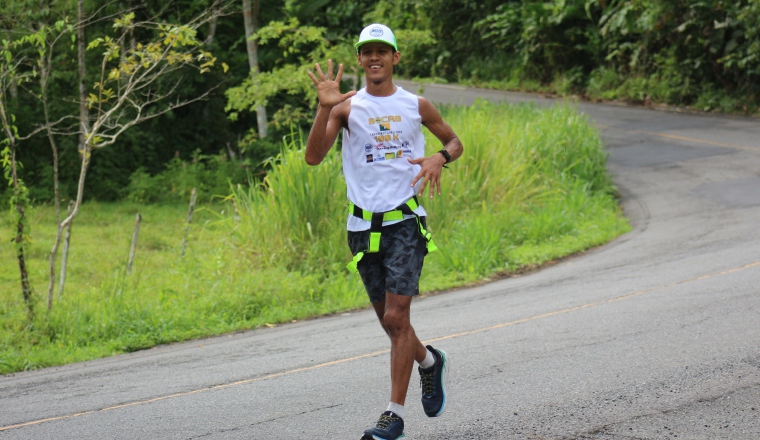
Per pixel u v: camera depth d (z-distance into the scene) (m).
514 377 7.53
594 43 43.88
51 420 7.21
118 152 30.17
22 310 13.46
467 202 19.44
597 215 20.52
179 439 6.30
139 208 27.52
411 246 5.71
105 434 6.59
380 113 5.77
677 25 37.44
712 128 31.55
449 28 57.62
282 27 23.12
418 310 12.37
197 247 19.30
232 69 31.45
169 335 12.31
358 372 8.27
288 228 16.52
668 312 9.94
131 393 8.14
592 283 13.01
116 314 12.86
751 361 7.46
